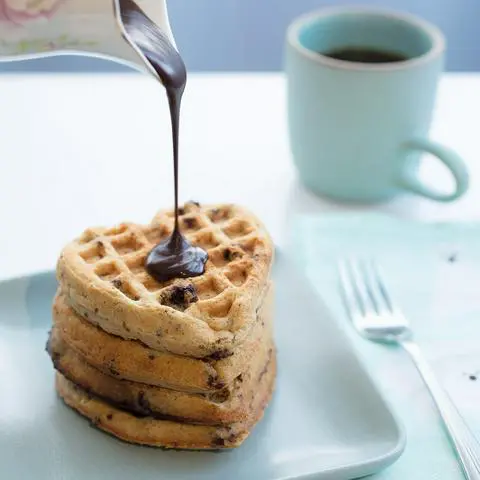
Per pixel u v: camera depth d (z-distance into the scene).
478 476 0.63
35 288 0.72
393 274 0.77
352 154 0.82
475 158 0.89
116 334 0.64
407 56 0.84
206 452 0.65
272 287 0.69
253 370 0.66
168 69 0.63
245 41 1.37
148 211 0.83
